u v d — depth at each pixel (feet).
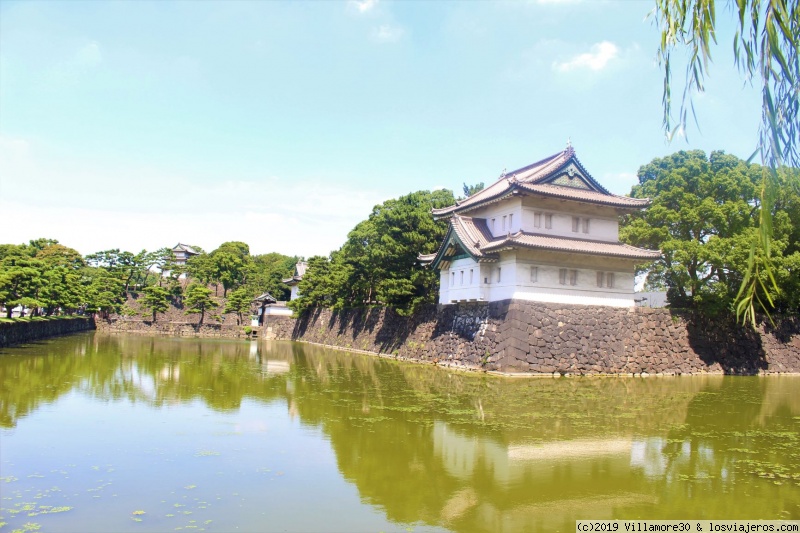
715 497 43.01
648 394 95.35
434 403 81.30
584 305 127.13
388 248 166.40
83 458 49.29
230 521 36.17
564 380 112.47
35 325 188.65
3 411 68.44
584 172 133.90
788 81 21.35
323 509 38.83
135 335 263.29
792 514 39.83
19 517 35.83
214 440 56.85
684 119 23.88
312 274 255.29
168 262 331.36
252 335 295.89
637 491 44.11
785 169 21.13
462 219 142.20
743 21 22.17
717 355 137.08
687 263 139.64
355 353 187.32
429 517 38.06
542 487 44.62
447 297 148.36
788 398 93.86
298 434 60.39
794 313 150.20
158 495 40.50
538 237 125.29
